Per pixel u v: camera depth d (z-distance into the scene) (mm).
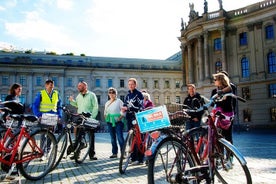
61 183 6430
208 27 47062
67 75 77438
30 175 6602
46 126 6816
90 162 9766
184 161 4762
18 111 7312
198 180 4844
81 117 9250
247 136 27172
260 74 42188
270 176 6824
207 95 46344
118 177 7098
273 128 39875
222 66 45281
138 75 83312
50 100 8969
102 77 80250
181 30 56750
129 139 7887
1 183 6383
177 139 4742
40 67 74562
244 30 44969
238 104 43812
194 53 53188
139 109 8977
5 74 72375
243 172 5070
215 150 5023
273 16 41062
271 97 40750
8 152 6230
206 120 5195
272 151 12789
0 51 76938
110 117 10656
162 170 4488
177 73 86438
